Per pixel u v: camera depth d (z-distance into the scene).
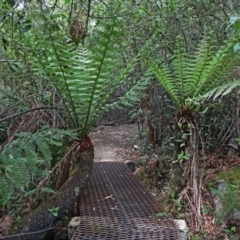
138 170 3.90
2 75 2.82
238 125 3.17
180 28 3.50
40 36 2.15
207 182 2.93
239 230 2.45
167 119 4.05
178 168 2.76
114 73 2.69
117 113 6.77
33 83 2.85
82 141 2.57
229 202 2.48
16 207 2.46
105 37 2.21
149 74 2.81
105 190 3.10
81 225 2.29
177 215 2.57
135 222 2.35
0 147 1.96
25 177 1.69
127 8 3.59
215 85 2.62
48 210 2.26
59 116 2.69
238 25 2.00
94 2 3.04
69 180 2.44
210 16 3.50
